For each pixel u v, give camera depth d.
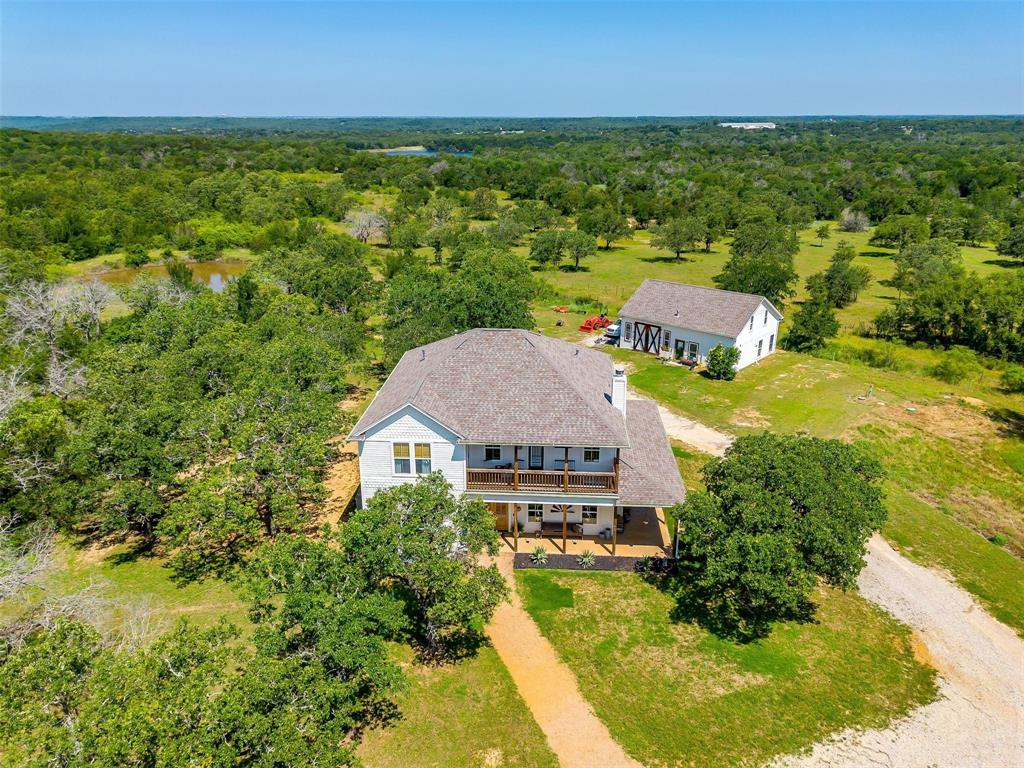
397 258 85.75
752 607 27.67
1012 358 60.22
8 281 63.56
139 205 113.50
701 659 24.89
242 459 29.59
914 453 42.16
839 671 24.56
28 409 33.50
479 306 49.91
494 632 26.23
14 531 29.19
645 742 21.42
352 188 157.75
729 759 20.84
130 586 28.19
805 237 128.25
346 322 53.09
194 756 14.65
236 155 188.12
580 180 182.88
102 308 59.16
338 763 17.98
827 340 63.19
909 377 55.06
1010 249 99.81
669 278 93.62
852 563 24.58
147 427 30.25
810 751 21.16
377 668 19.08
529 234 127.62
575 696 23.19
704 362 56.53
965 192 159.75
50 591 25.75
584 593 28.52
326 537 23.84
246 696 16.48
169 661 16.44
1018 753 21.31
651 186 166.25
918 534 33.81
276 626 20.30
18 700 14.95
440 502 23.81
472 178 176.12
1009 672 24.91
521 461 31.81
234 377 39.59
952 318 62.97
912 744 21.52
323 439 32.66
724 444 42.44
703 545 26.12
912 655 25.58
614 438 29.33
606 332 64.88
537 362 31.94
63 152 170.00
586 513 32.66
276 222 109.31
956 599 29.00
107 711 14.54
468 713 22.38
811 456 27.62
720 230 119.75
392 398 32.12
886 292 85.88
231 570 29.55
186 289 65.75
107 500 30.33
